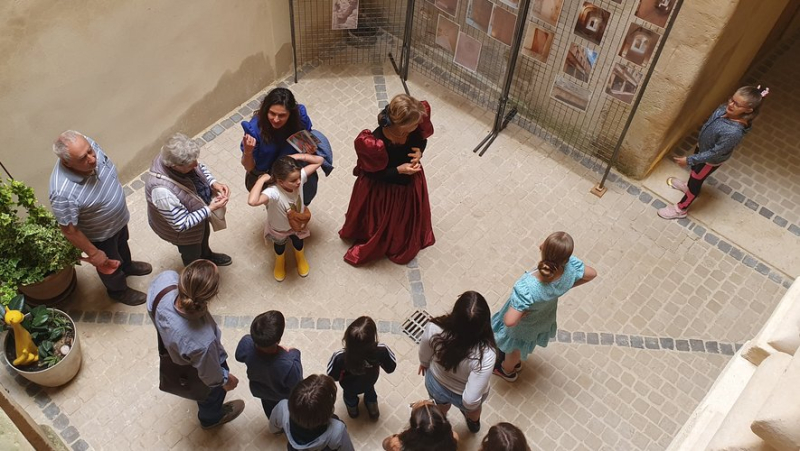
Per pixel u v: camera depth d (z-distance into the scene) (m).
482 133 6.41
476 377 3.60
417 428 2.98
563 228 5.77
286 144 4.68
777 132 6.55
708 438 1.53
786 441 1.12
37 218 4.52
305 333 5.00
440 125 6.45
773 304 5.42
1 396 1.78
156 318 3.49
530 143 6.36
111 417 4.53
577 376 4.92
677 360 5.05
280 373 3.64
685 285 5.47
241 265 5.33
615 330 5.18
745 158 6.34
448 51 6.41
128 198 5.68
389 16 6.84
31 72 4.50
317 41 6.70
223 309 5.08
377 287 5.29
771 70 7.05
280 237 4.84
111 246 4.60
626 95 5.53
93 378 4.69
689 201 5.76
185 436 4.48
